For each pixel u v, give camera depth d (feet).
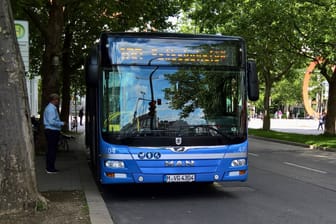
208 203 27.55
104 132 26.43
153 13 64.44
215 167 26.99
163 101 26.84
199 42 27.68
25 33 31.30
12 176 21.79
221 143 27.17
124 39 26.91
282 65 109.60
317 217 24.20
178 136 26.58
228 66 27.94
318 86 178.19
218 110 27.40
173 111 26.84
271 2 66.54
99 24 68.59
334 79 89.30
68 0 48.73
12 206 21.75
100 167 26.94
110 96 26.61
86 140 45.75
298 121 236.22
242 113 27.86
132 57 26.91
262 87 151.84
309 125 184.96
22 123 22.09
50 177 34.35
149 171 26.25
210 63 27.73
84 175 35.70
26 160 22.22
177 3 67.62
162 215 24.47
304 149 71.61
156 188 32.55
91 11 55.93
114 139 26.23
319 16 70.23
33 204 22.35
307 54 83.71
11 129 21.77
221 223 22.77
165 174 26.37
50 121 36.11
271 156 58.95
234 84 27.91
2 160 21.68
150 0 57.52
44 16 63.87
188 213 24.93
